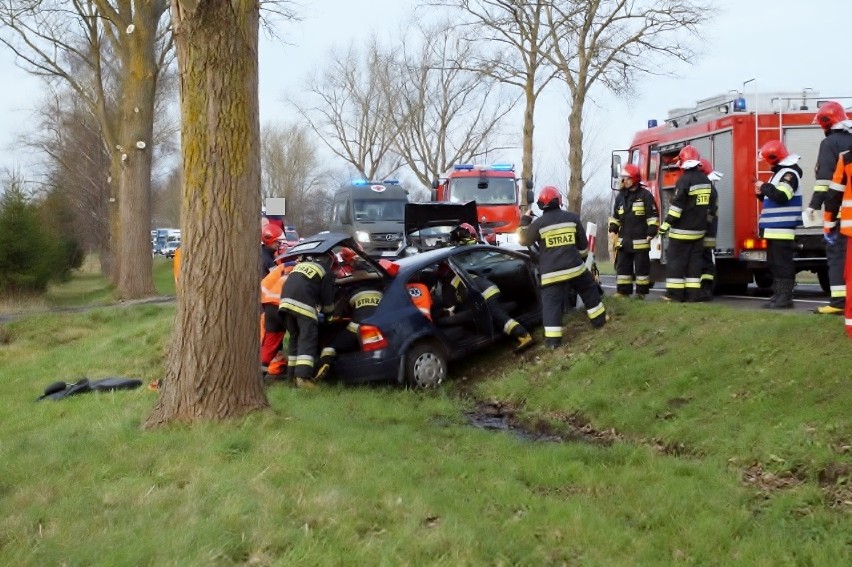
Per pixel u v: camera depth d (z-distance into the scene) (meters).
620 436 7.03
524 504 4.95
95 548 4.05
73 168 44.16
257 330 6.77
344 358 9.06
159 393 6.81
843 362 6.48
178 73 6.65
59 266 33.44
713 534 4.46
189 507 4.59
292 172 61.12
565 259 9.31
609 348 8.84
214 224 6.50
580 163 24.00
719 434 6.23
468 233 10.84
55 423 7.73
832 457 5.30
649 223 10.90
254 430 6.18
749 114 12.12
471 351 9.55
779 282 9.63
